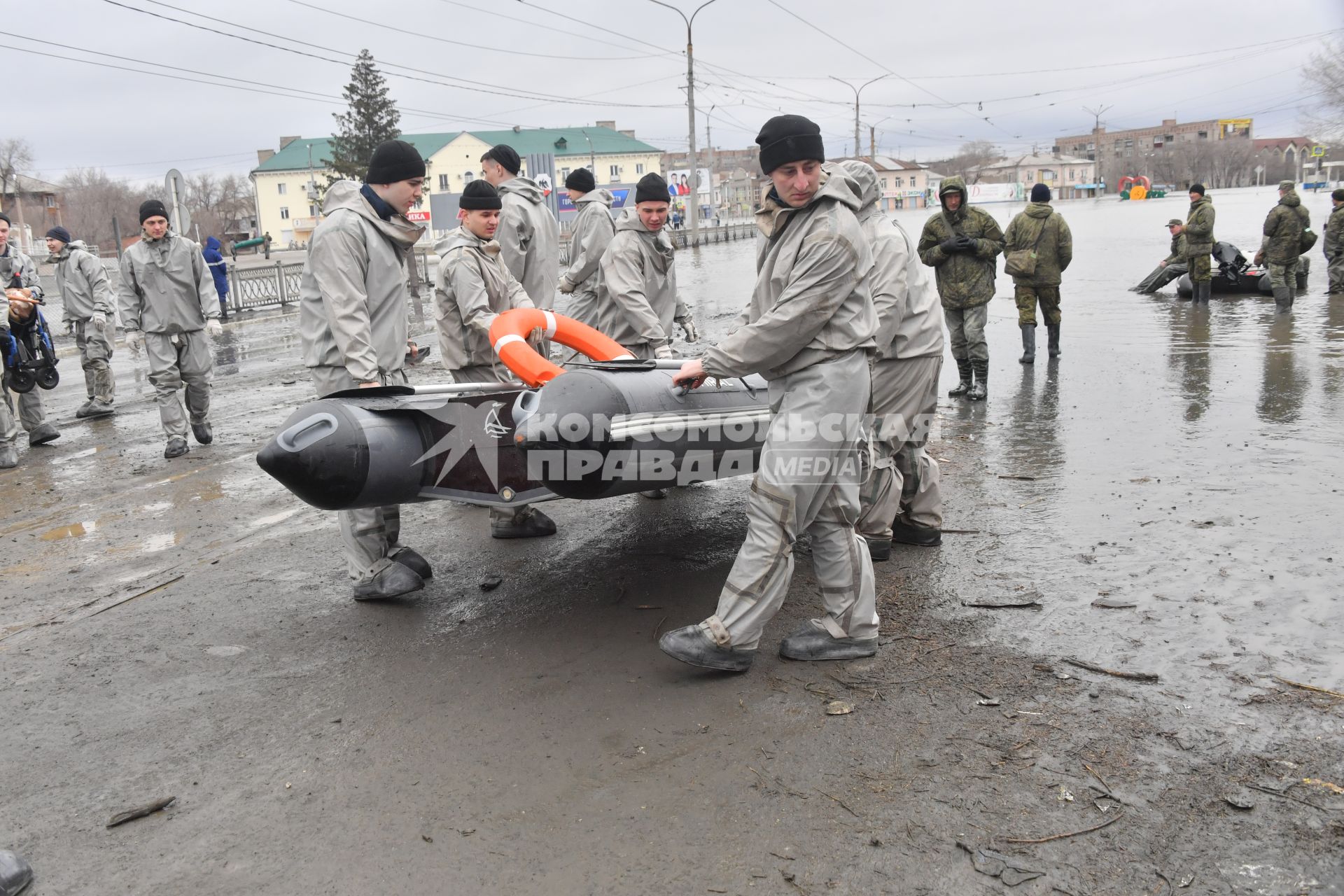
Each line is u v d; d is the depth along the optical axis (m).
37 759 3.20
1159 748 2.97
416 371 11.48
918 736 3.12
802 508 3.50
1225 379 8.71
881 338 4.43
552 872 2.54
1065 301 16.41
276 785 2.99
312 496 3.94
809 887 2.44
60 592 4.82
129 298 7.64
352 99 47.53
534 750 3.14
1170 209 61.09
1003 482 6.00
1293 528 4.77
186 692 3.65
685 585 4.59
